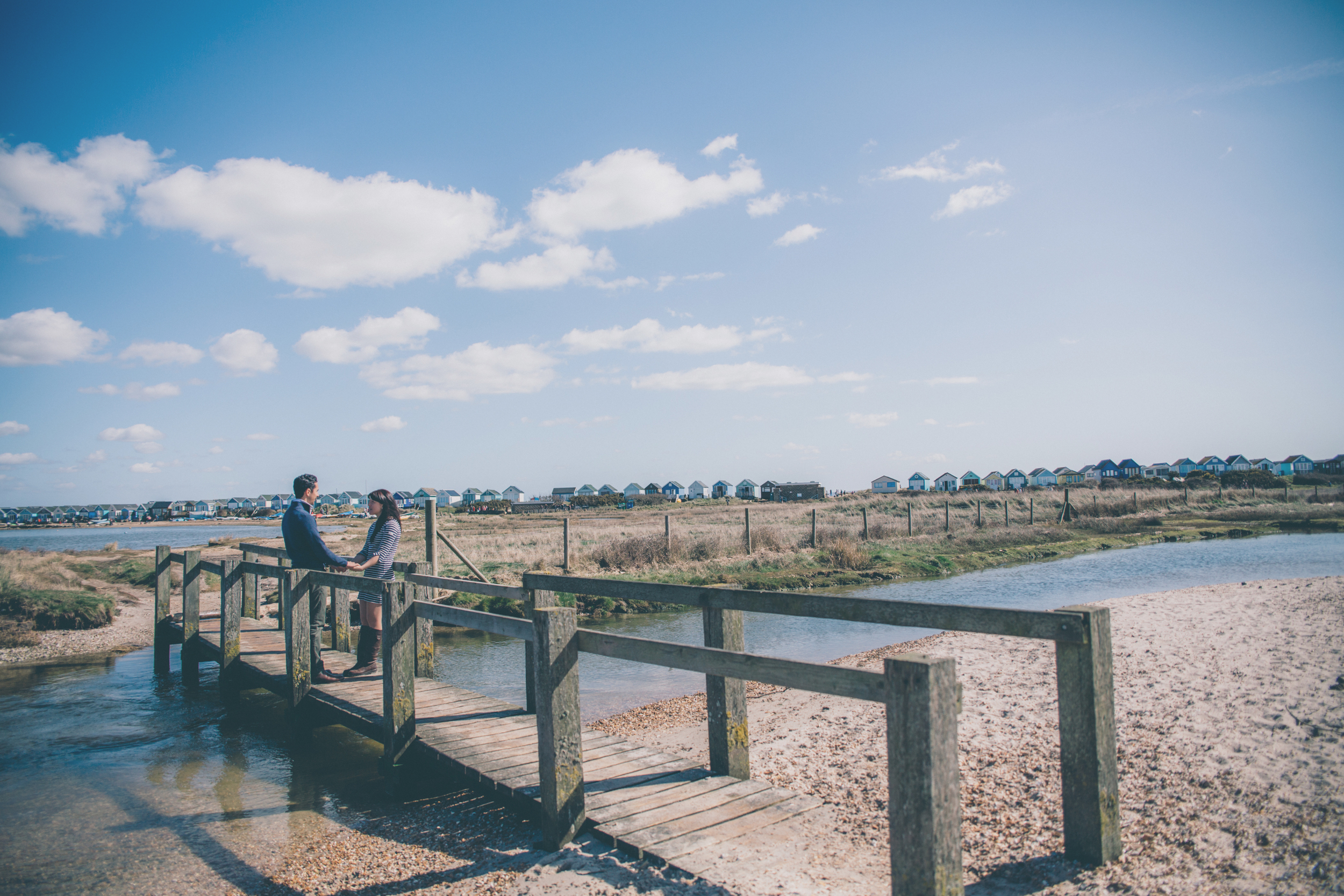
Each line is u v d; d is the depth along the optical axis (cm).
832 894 358
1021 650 951
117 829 551
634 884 379
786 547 2366
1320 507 4166
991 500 4684
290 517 775
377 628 795
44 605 1530
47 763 714
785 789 496
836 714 755
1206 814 412
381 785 635
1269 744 513
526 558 2102
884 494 6944
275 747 762
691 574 1942
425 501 1398
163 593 1168
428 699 705
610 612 1580
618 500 10306
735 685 517
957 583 1861
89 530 12688
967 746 593
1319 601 1098
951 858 277
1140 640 904
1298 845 367
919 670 275
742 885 367
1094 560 2272
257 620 1259
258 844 516
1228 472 7462
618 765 532
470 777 515
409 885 424
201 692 1037
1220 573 1873
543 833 442
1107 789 362
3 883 466
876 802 492
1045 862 376
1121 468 13912
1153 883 340
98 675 1162
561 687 432
